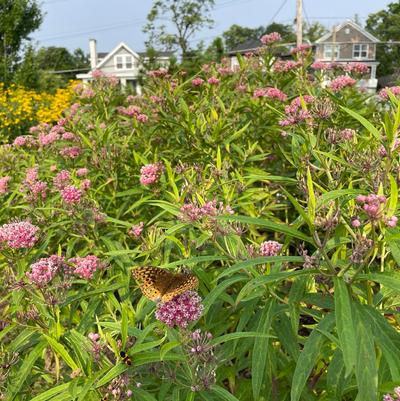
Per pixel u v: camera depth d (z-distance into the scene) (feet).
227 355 9.16
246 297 8.59
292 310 7.81
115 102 24.64
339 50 175.01
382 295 8.54
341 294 6.72
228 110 18.89
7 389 8.66
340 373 7.72
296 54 22.30
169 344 7.14
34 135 25.46
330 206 8.96
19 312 9.99
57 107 54.19
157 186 13.55
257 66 22.89
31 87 81.41
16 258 10.69
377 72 221.46
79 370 7.50
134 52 173.58
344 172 11.06
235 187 13.67
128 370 7.58
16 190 16.03
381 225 7.21
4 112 51.29
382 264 9.28
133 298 11.87
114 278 11.73
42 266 9.20
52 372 10.00
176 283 6.98
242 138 18.60
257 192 15.30
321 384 9.39
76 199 12.67
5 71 80.64
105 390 7.61
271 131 18.29
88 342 7.82
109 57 175.94
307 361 7.03
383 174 8.93
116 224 14.34
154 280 7.11
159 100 19.51
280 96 18.24
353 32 173.17
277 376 9.17
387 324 7.10
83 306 10.90
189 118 17.19
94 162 16.92
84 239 13.56
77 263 10.25
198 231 12.07
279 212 17.80
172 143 19.90
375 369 6.63
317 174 12.39
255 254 9.19
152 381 8.64
